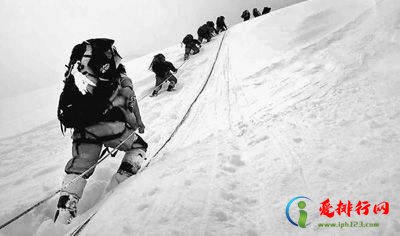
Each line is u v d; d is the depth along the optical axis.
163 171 3.28
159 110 7.36
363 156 2.49
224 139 3.88
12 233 3.42
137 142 3.76
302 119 3.59
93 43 3.29
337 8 8.87
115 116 3.43
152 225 2.40
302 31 8.37
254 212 2.34
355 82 4.01
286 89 5.18
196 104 6.62
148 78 12.08
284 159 2.89
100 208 3.00
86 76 3.18
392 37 4.71
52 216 3.62
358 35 5.94
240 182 2.76
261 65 7.49
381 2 6.82
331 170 2.48
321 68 5.45
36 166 6.20
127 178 3.57
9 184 5.39
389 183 2.12
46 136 8.81
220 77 8.23
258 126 3.94
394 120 2.80
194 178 2.92
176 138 4.97
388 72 3.82
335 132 3.00
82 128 3.31
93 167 3.28
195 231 2.23
